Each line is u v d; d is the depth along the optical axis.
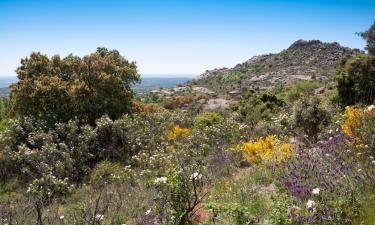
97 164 13.53
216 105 37.38
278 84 72.31
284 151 8.10
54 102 16.78
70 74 18.58
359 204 4.14
